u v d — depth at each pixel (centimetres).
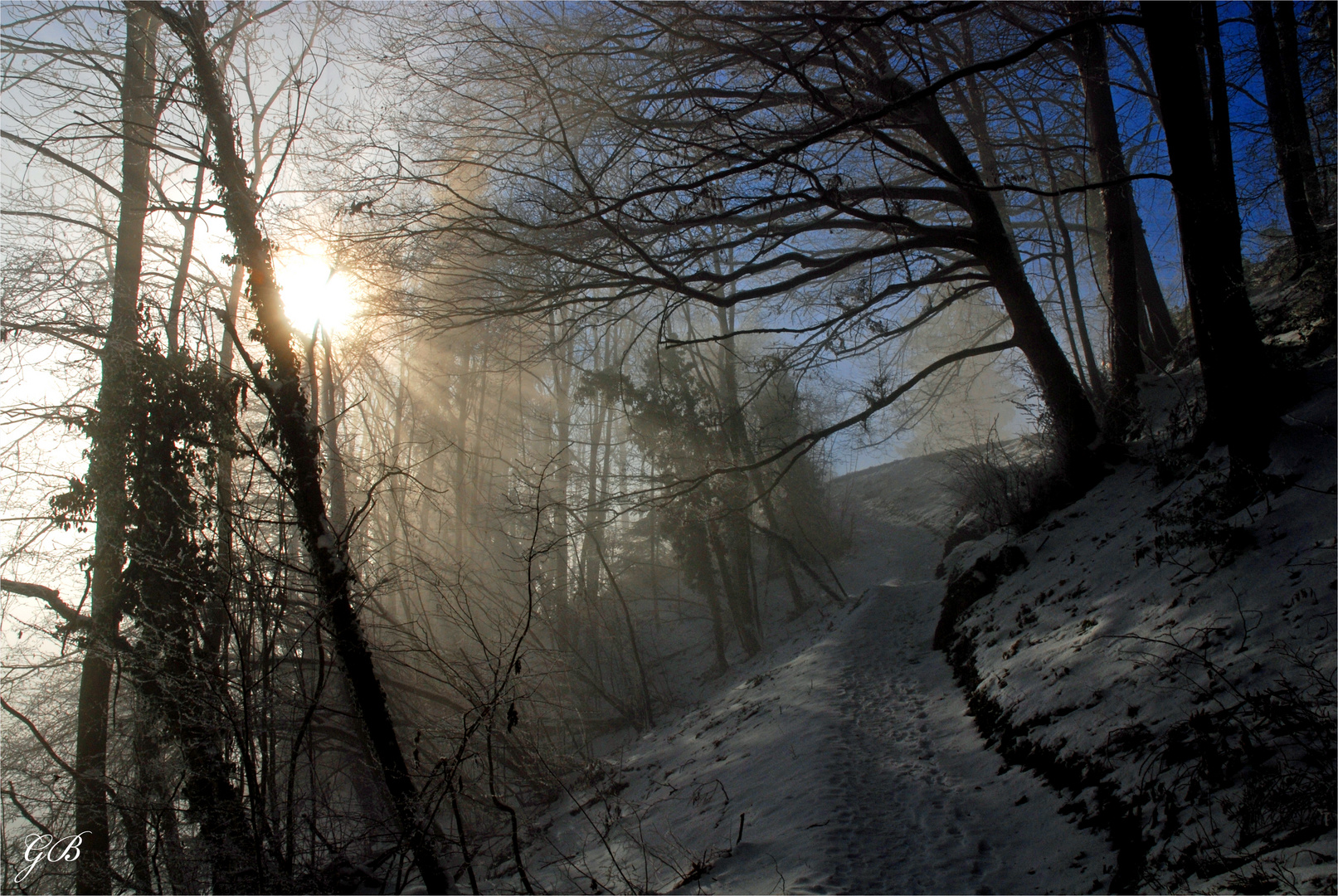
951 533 2347
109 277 1195
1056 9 1305
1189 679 583
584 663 1956
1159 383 1375
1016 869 543
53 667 966
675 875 687
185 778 779
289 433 756
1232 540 715
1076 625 841
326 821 905
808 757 830
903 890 540
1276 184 1331
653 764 1190
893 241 1470
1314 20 1223
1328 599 559
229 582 722
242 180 826
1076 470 1262
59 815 888
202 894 772
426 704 1274
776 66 810
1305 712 460
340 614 731
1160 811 496
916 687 1082
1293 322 1084
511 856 931
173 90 865
